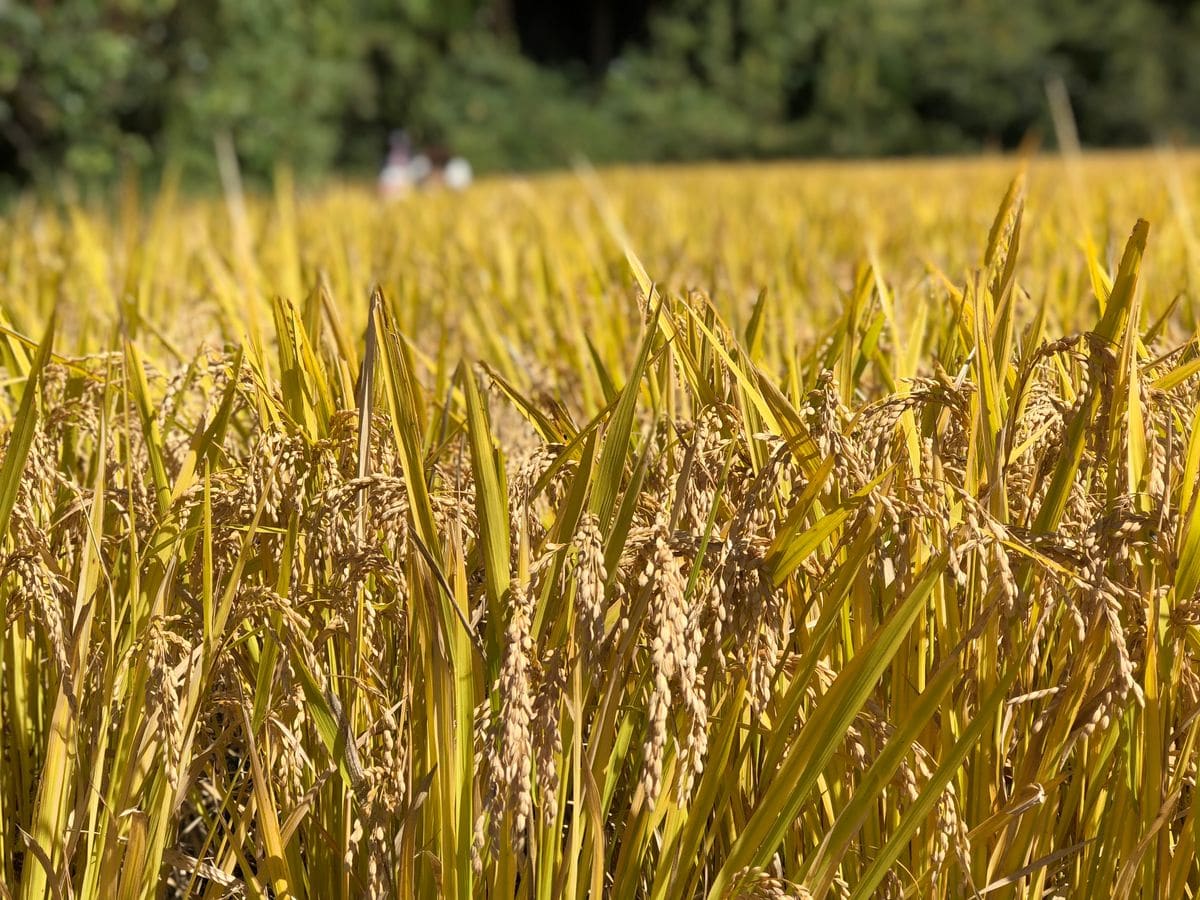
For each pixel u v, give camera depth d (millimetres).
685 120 39688
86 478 2016
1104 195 5023
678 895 1376
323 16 14523
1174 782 1411
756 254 4355
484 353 3137
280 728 1440
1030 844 1424
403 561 1564
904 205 6238
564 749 1376
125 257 3697
